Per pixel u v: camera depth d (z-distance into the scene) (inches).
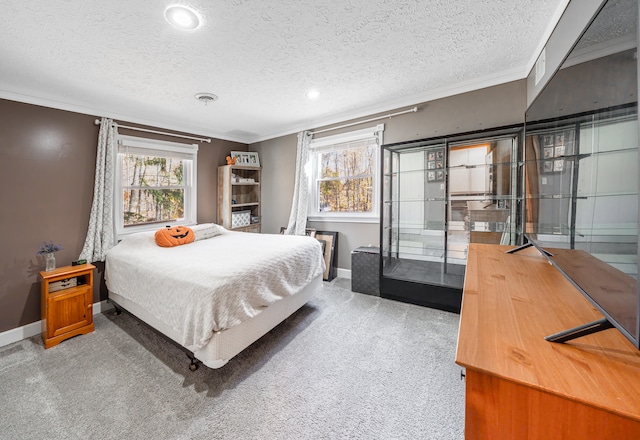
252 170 175.2
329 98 111.8
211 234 128.3
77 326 89.1
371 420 53.8
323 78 93.7
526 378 21.4
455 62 85.3
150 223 132.6
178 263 80.6
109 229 110.5
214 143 160.1
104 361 75.0
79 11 57.1
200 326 63.2
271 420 54.2
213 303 62.9
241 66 83.6
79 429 52.6
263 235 131.6
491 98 97.3
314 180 153.8
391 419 54.0
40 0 53.5
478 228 99.3
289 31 66.9
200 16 60.2
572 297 36.3
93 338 87.8
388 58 81.7
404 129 117.6
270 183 170.9
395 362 72.0
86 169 107.2
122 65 80.5
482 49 78.0
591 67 32.8
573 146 37.9
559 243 42.6
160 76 88.3
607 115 28.4
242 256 85.9
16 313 89.6
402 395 60.2
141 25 62.5
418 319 96.6
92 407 58.1
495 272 47.6
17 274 90.3
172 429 52.4
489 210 97.4
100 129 109.7
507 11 61.7
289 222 153.7
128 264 90.3
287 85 98.3
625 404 18.5
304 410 56.6
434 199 108.0
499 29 68.5
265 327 79.9
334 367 70.5
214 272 70.8
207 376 67.9
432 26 66.6
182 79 91.0
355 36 69.9
